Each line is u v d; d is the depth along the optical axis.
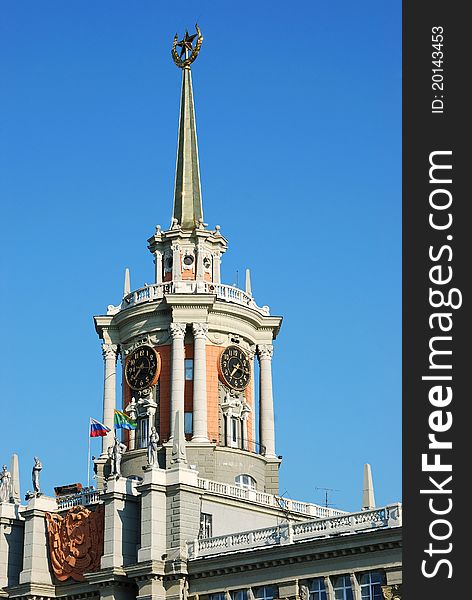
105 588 114.94
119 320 142.12
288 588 100.69
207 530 116.81
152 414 135.62
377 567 94.75
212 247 145.62
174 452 117.62
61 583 122.94
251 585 104.50
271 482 137.88
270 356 143.88
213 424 135.12
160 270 144.50
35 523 125.06
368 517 97.50
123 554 115.75
